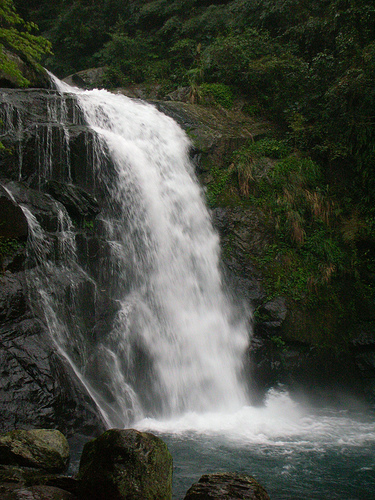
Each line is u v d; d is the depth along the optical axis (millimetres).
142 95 23203
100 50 26312
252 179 15992
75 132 12398
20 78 10305
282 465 8102
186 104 18297
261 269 14531
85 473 5285
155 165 14617
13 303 8930
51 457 6641
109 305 11148
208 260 14250
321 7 21531
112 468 5109
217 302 13625
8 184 10789
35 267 10000
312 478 7590
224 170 16312
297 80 19156
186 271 13648
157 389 11203
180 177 15219
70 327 9977
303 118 18078
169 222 14055
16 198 10523
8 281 9133
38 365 8578
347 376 13453
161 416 10852
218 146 16672
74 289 10352
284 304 13859
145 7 27297
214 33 24578
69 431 8367
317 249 15070
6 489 5422
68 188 11734
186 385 11766
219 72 20391
